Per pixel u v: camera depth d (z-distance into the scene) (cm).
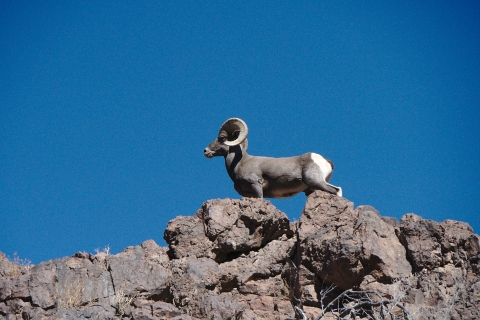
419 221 5884
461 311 5303
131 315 5378
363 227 5831
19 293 5512
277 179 6919
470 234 5756
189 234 6216
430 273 5612
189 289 5756
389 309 4956
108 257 5847
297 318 5212
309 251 5850
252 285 5975
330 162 6944
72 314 5319
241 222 6269
